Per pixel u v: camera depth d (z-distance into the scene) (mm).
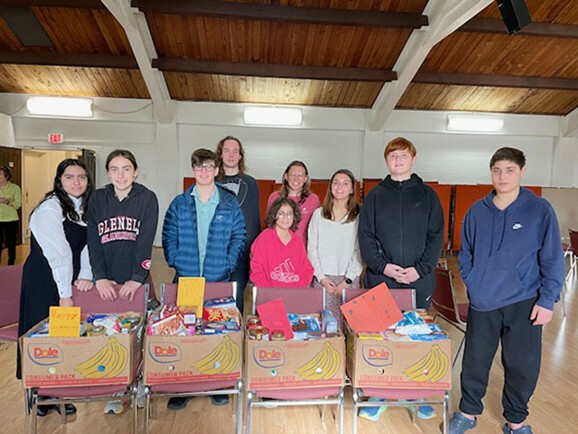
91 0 4527
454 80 6004
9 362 2689
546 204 1855
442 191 6551
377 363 1749
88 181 2104
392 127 7242
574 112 7266
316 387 1773
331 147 7379
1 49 5469
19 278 2350
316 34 5145
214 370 1739
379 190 2256
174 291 2098
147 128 6992
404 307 2107
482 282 1929
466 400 2014
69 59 5512
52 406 2133
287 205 2344
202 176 2172
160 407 2203
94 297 2018
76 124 6883
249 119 6859
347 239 2471
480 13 4773
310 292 2145
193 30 5062
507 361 1932
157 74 5824
